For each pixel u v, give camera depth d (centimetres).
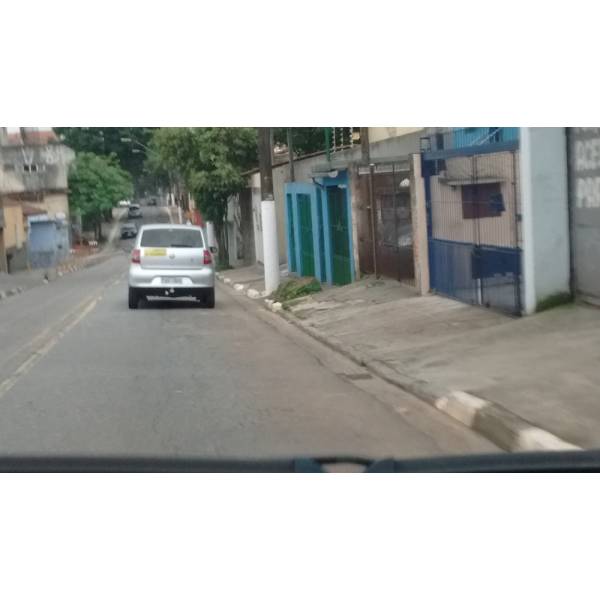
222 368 1112
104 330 1571
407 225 1714
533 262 1157
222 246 3912
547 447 648
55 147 7219
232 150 3559
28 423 809
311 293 2009
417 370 993
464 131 1608
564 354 940
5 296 3180
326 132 2522
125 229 8819
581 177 1127
